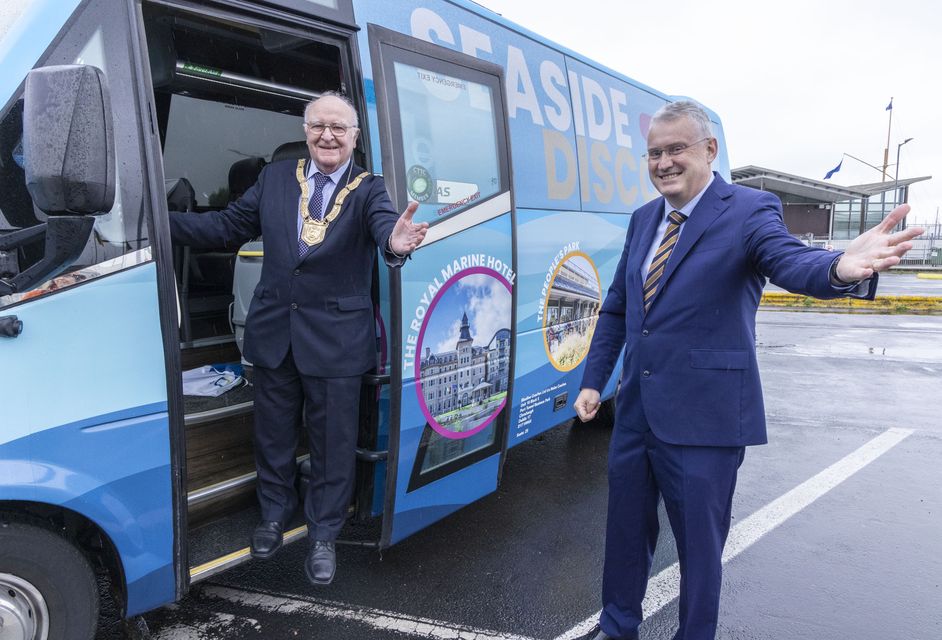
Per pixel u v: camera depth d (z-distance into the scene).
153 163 2.10
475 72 3.07
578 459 4.87
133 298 2.06
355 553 3.39
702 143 2.14
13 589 1.95
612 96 4.72
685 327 2.20
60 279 1.91
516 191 3.64
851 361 8.72
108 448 2.03
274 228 2.48
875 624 2.85
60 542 2.02
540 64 3.94
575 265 4.21
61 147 1.66
